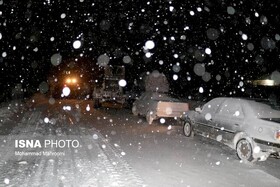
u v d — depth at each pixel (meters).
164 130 13.48
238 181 6.83
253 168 7.89
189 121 11.90
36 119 15.79
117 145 9.98
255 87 28.30
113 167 7.43
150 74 26.89
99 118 17.08
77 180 6.45
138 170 7.31
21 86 29.84
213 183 6.63
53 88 37.06
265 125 8.10
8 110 18.58
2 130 12.11
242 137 8.65
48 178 6.54
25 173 6.84
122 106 25.03
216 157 8.88
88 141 10.45
